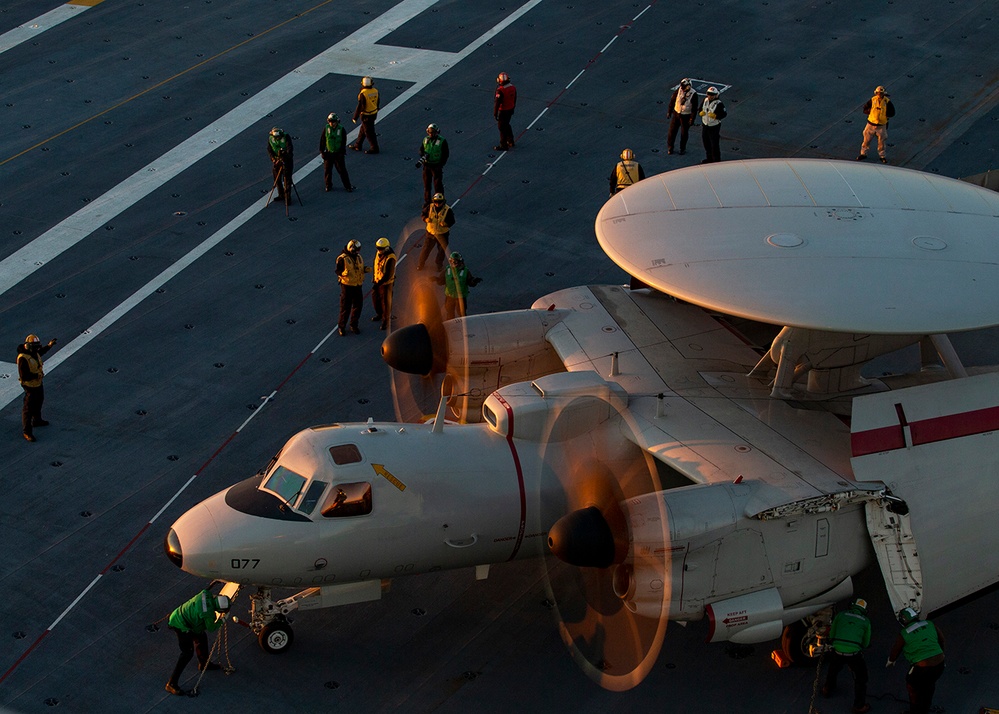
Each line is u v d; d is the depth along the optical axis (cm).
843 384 2108
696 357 2194
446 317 2316
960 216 2027
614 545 1620
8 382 2545
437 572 1895
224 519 1766
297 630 1902
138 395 2503
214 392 2516
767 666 1833
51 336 2705
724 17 4503
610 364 2141
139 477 2244
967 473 1822
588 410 1877
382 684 1781
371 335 2752
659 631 1633
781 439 1884
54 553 2045
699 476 1745
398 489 1772
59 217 3212
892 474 1781
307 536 1748
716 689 1775
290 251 3073
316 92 3944
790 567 1728
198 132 3684
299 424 2408
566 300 2375
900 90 3884
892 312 1719
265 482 1819
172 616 1730
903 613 1675
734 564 1691
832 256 1858
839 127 3647
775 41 4278
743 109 3769
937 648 1653
